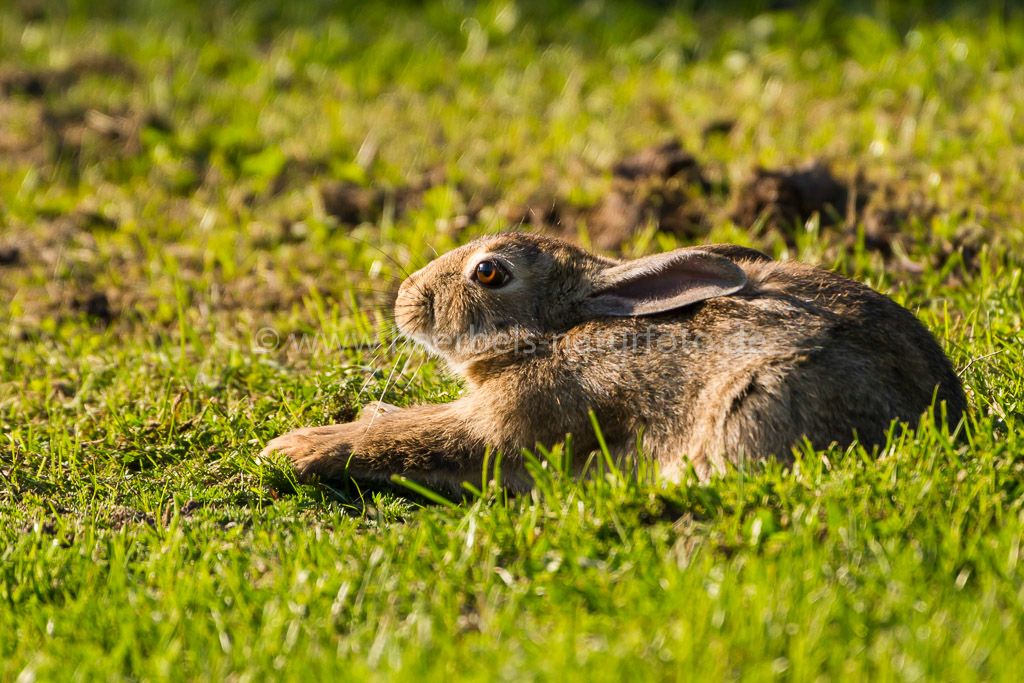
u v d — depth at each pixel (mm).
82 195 17391
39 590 8359
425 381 11445
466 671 6969
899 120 17828
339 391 11359
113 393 11891
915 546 7699
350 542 8578
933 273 13148
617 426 9562
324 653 7238
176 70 21797
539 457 9836
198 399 11641
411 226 15641
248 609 7758
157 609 7887
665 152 15930
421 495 10023
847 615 7121
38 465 10609
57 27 23859
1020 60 19438
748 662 6840
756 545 7926
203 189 17453
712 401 9047
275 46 22953
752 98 19156
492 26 22656
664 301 9438
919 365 9211
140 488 10062
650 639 7043
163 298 14430
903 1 22031
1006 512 8188
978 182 14969
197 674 7199
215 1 24500
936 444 8695
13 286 15031
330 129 18891
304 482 10047
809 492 8297
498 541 8367
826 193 14828
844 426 8781
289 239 15836
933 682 6566
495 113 19562
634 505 8492
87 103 20125
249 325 13570
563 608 7520
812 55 20688
